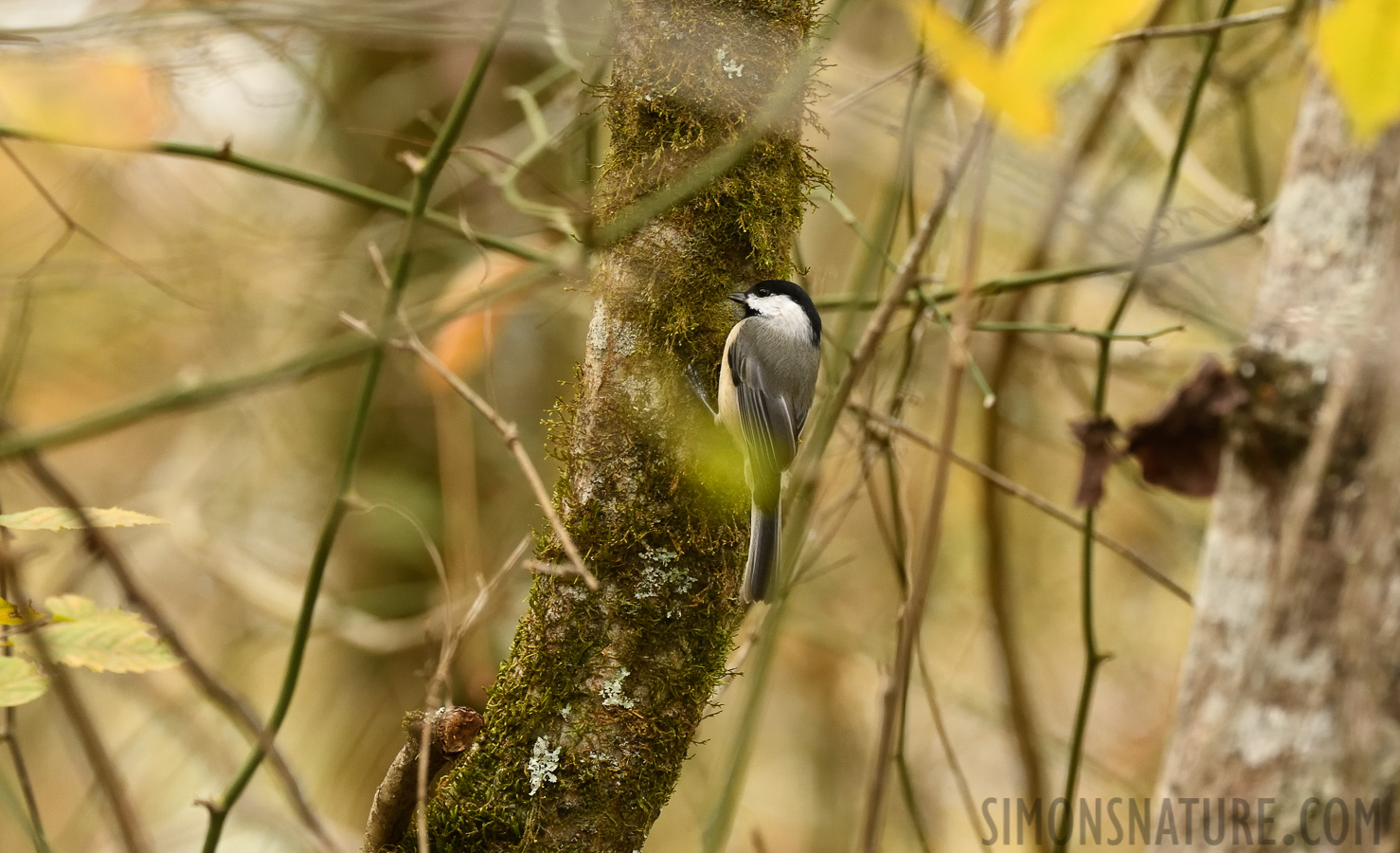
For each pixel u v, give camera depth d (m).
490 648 11.79
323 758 14.12
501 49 10.57
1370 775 4.03
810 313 8.76
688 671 6.50
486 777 6.37
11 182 12.98
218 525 15.25
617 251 6.86
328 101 11.39
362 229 13.45
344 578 14.30
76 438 6.62
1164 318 13.20
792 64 6.80
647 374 6.69
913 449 14.22
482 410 5.91
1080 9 2.52
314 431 14.70
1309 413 4.35
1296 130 4.74
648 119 6.79
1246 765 4.30
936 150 9.92
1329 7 3.14
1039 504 8.16
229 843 12.84
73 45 6.90
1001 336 10.67
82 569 6.39
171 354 15.69
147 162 13.62
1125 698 15.66
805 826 16.48
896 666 3.81
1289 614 4.23
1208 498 4.99
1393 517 4.04
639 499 6.56
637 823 6.33
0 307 14.52
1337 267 4.43
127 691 11.10
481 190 11.97
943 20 2.57
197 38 8.28
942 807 15.13
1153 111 10.44
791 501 7.65
